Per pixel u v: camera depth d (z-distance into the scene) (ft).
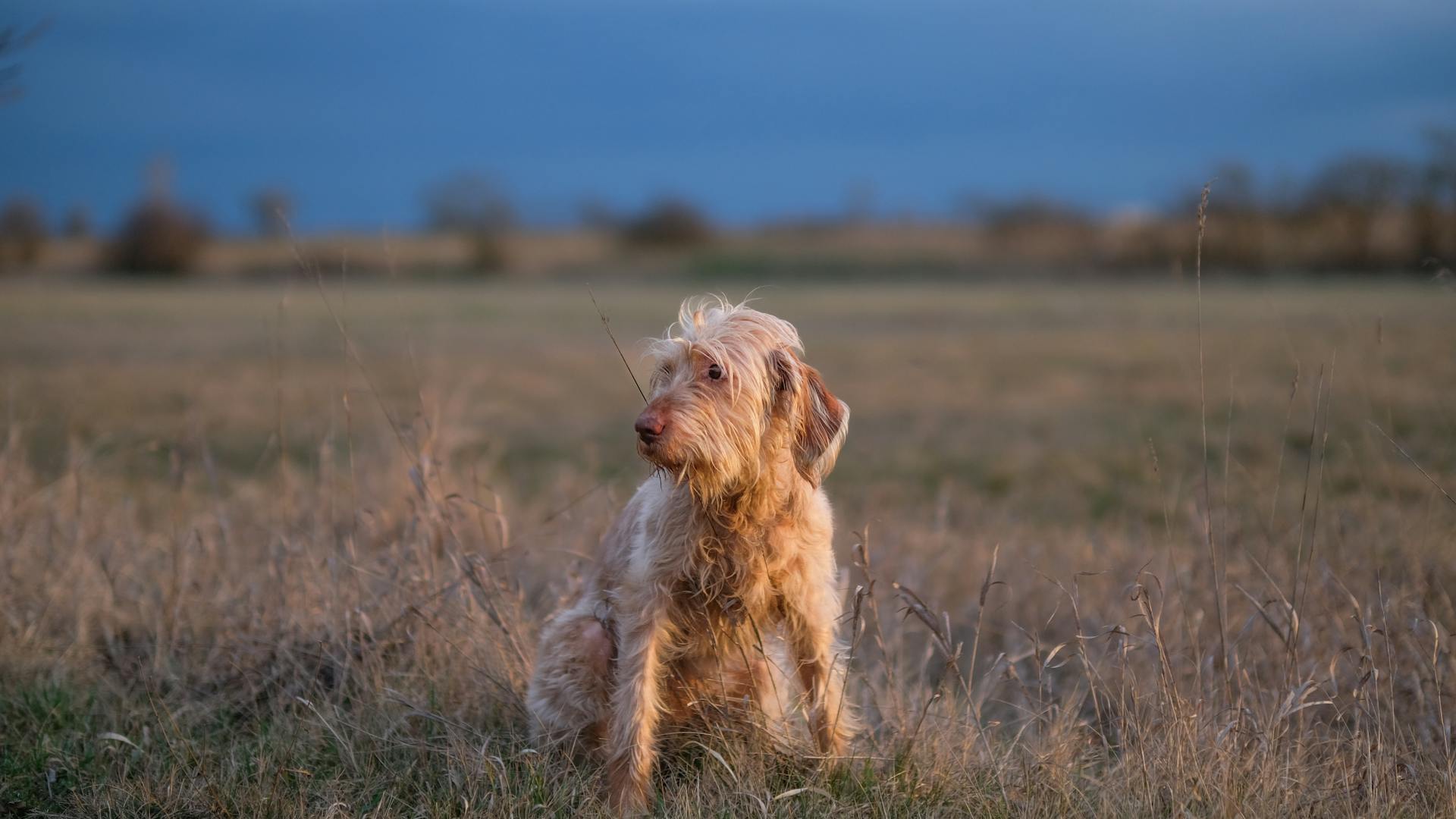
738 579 12.73
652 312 103.86
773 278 180.96
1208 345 61.98
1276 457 32.58
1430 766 11.94
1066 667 16.71
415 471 16.66
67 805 12.12
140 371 55.21
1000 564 20.47
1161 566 18.42
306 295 135.03
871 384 54.75
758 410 12.48
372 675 14.74
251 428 38.65
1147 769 11.62
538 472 33.78
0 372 52.95
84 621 16.48
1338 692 13.57
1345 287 118.42
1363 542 17.40
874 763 12.78
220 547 18.72
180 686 14.93
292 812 11.71
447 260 204.54
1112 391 49.73
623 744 12.56
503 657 14.79
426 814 11.89
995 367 60.03
